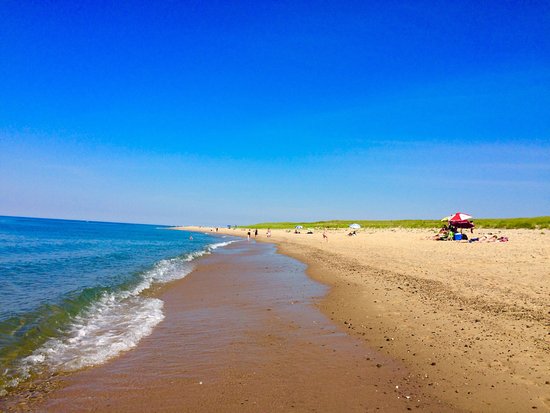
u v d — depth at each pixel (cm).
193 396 676
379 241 4975
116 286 1820
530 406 615
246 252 4450
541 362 779
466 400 645
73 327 1120
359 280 1959
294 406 638
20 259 3044
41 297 1491
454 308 1242
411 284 1723
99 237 7894
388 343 956
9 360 833
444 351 873
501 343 897
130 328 1127
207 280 2133
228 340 1012
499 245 3228
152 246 5416
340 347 943
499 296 1377
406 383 723
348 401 654
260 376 766
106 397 670
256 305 1463
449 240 4269
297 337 1034
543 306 1218
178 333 1079
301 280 2114
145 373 781
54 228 12850
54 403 644
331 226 13075
